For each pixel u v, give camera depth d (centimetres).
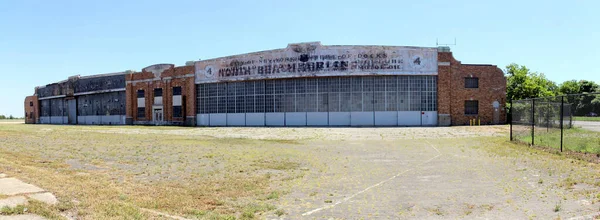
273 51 4294
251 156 1591
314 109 4191
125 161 1416
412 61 4000
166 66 5169
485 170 1203
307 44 4144
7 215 629
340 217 707
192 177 1091
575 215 688
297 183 1020
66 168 1217
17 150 1744
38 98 7444
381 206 781
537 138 2039
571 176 1043
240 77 4472
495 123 4116
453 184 996
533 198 827
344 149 1912
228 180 1050
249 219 688
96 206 712
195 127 4462
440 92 4006
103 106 6122
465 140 2336
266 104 4394
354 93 4081
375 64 4000
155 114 5316
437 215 713
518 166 1258
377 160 1491
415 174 1159
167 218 662
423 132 3078
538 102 2252
